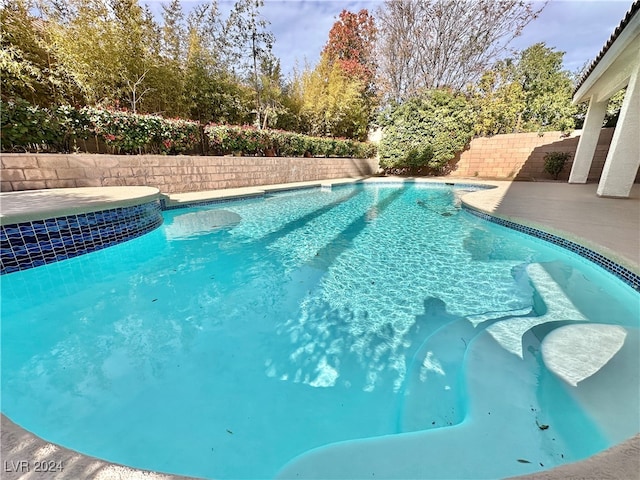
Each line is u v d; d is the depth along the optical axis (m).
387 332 2.38
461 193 9.53
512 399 1.49
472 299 2.84
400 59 16.03
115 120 5.88
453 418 1.51
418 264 3.76
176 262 3.88
